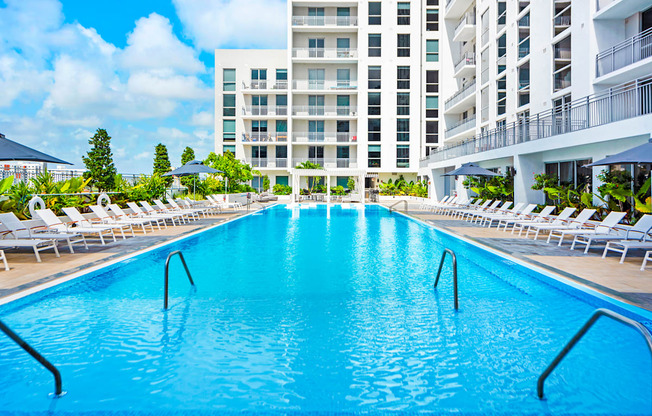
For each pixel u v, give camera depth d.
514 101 22.08
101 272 7.54
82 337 4.67
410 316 5.37
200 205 20.72
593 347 4.35
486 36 26.67
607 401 3.34
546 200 17.44
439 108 37.31
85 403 3.33
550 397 3.40
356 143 40.66
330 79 41.03
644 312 5.13
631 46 13.77
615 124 11.41
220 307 5.72
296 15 40.53
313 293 6.46
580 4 15.59
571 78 16.20
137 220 12.17
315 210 24.70
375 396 3.42
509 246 10.16
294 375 3.78
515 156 17.59
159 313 5.48
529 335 4.73
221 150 42.62
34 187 11.89
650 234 8.38
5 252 9.16
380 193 38.38
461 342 4.53
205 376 3.76
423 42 39.44
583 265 7.76
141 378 3.72
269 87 41.97
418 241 12.03
